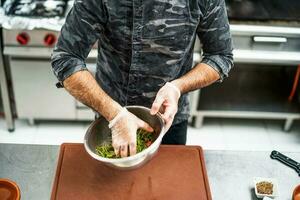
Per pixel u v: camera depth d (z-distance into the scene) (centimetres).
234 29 184
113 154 100
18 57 197
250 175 110
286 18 188
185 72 121
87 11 99
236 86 244
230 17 185
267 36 188
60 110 221
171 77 116
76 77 100
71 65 100
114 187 102
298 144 231
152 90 119
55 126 234
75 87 100
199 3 102
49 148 116
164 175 106
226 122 245
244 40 190
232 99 235
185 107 133
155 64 112
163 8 101
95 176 105
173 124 133
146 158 95
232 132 238
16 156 113
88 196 100
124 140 94
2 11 184
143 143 101
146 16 101
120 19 102
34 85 208
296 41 190
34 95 213
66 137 226
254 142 231
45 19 181
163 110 103
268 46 192
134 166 94
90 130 101
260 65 257
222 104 232
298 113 229
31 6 187
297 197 100
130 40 106
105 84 122
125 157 92
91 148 98
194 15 104
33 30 182
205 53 117
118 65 114
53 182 103
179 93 105
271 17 188
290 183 108
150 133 103
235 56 192
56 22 180
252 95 239
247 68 256
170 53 110
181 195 101
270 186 105
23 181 105
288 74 254
